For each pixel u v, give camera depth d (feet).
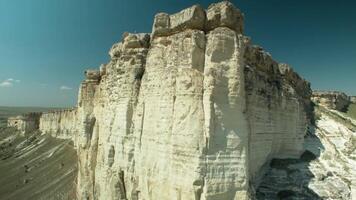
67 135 367.86
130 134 100.53
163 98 82.33
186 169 71.00
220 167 69.82
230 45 74.59
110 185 105.19
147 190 86.43
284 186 98.53
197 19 77.15
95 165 135.44
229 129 72.38
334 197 94.38
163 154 79.87
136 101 100.58
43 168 294.05
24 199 220.64
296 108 128.77
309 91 172.55
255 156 92.89
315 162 120.37
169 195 75.56
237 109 74.02
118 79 109.29
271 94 107.86
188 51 75.20
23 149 414.00
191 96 73.15
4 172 318.45
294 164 113.50
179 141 73.51
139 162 93.04
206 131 69.77
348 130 160.15
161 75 84.84
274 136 109.91
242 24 81.30
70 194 199.21
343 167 118.62
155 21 87.97
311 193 95.35
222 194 69.10
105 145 115.65
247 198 71.51
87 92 153.28
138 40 104.32
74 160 278.87
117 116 107.86
